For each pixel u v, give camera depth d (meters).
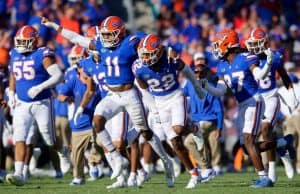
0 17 53.81
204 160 32.16
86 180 33.91
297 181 30.81
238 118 28.27
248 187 27.61
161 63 27.41
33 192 27.12
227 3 59.12
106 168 38.34
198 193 25.53
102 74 29.34
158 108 28.09
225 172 39.62
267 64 26.83
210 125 36.31
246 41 29.80
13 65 29.03
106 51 27.94
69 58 36.00
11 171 37.91
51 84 28.50
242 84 27.77
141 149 34.09
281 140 30.52
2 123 32.81
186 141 32.38
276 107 31.38
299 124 37.84
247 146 27.86
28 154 29.56
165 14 59.03
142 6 65.00
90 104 31.47
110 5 62.12
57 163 35.44
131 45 27.69
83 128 31.33
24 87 28.86
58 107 37.25
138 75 27.66
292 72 39.56
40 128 29.19
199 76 32.47
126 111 28.88
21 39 28.70
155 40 26.88
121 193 26.14
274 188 26.95
